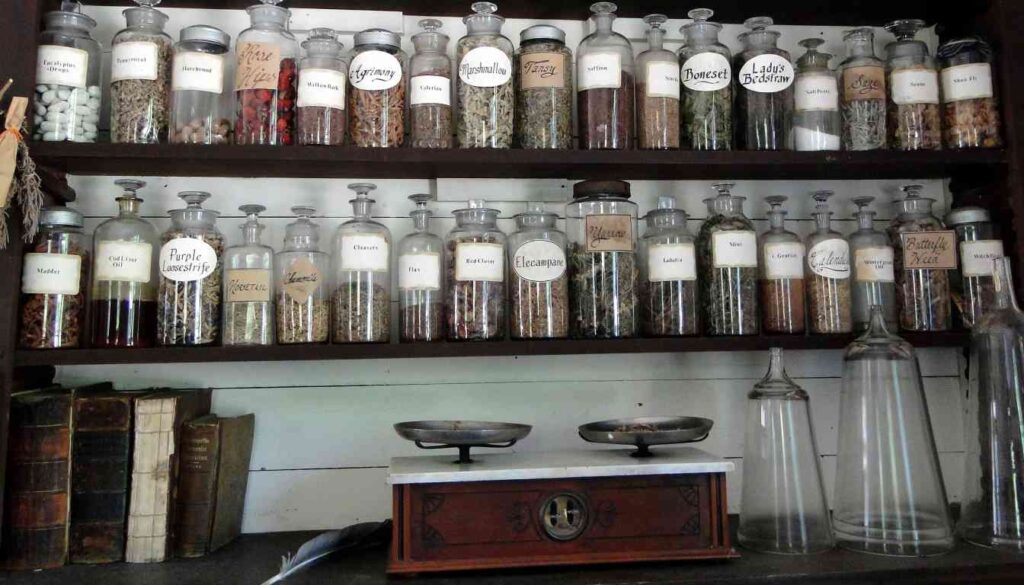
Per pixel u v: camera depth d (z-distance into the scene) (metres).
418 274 1.30
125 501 1.16
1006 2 1.37
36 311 1.19
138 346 1.23
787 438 1.24
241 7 1.45
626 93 1.36
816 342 1.30
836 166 1.38
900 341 1.26
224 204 1.42
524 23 1.53
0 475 1.10
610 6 1.38
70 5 1.28
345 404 1.40
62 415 1.14
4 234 1.09
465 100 1.32
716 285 1.34
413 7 1.48
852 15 1.55
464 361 1.44
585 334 1.30
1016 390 1.21
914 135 1.36
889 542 1.16
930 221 1.42
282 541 1.29
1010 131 1.34
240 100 1.28
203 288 1.25
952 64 1.39
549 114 1.32
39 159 1.22
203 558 1.18
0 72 1.18
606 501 1.11
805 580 1.07
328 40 1.32
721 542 1.12
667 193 1.52
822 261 1.37
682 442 1.19
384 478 1.40
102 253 1.24
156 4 1.34
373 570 1.11
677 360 1.48
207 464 1.19
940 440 1.50
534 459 1.17
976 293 1.36
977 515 1.23
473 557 1.08
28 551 1.11
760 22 1.41
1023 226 1.32
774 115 1.37
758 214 1.53
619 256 1.32
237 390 1.38
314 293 1.29
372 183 1.45
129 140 1.24
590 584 1.04
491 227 1.35
